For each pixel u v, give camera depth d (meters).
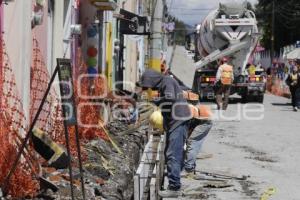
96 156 12.18
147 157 11.48
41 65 13.12
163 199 11.13
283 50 68.12
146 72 11.66
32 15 12.46
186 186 12.22
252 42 38.72
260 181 12.95
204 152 16.97
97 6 21.06
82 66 18.48
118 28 29.36
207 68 38.88
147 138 16.23
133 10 42.88
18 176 8.52
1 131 8.73
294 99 32.59
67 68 8.06
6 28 10.26
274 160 15.77
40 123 12.25
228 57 38.75
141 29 28.31
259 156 16.41
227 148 17.86
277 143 18.98
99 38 23.30
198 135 12.98
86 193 9.12
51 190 8.85
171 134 11.33
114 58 29.34
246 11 38.62
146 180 10.27
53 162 9.22
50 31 15.44
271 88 60.50
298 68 34.03
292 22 90.31
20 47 11.11
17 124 9.77
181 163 11.63
